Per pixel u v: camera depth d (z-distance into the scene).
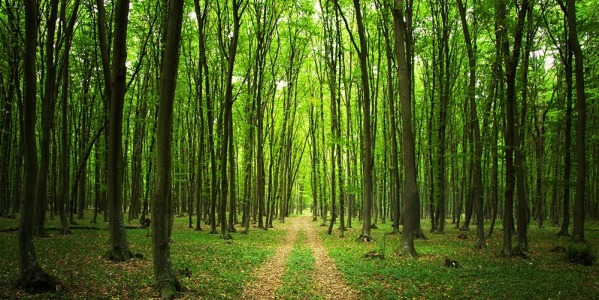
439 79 27.73
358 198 50.22
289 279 13.40
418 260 16.98
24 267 9.55
